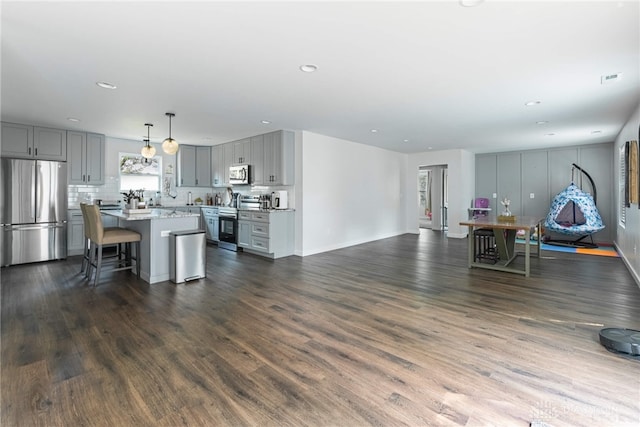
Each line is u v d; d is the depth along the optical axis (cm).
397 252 593
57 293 348
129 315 288
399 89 328
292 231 567
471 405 168
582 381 188
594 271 446
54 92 335
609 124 488
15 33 214
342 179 638
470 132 553
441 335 250
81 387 183
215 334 252
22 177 470
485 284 387
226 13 192
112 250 579
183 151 682
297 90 331
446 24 205
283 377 194
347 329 262
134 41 227
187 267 397
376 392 180
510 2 181
